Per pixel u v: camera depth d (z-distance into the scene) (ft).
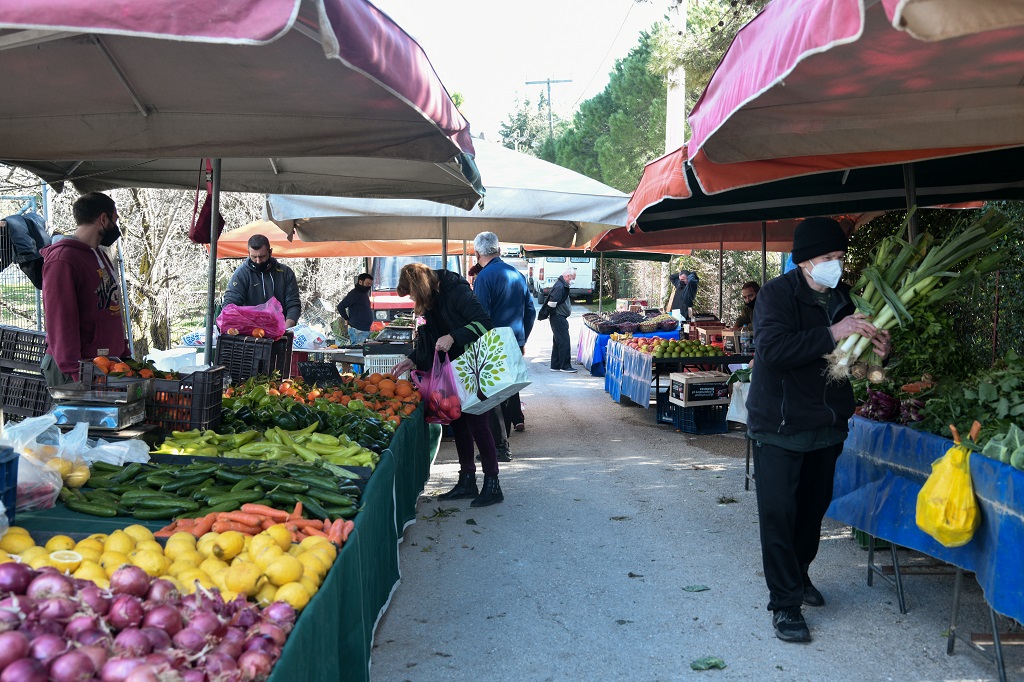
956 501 12.19
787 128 14.60
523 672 13.30
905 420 15.61
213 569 8.84
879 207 27.81
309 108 15.11
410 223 38.60
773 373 13.80
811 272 13.58
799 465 13.91
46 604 6.24
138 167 24.16
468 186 24.80
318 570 9.03
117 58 13.44
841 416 13.88
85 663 5.71
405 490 19.07
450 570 18.01
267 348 22.80
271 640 6.95
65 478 12.04
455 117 13.41
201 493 11.90
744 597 16.21
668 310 63.31
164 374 15.94
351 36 9.09
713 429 34.40
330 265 69.67
